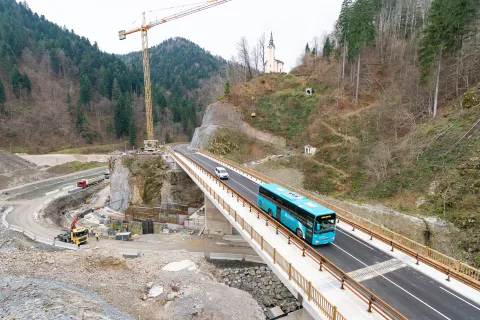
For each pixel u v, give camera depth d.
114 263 22.81
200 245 36.22
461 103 41.03
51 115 118.88
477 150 33.75
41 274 19.88
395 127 47.16
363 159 48.03
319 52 106.12
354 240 20.61
